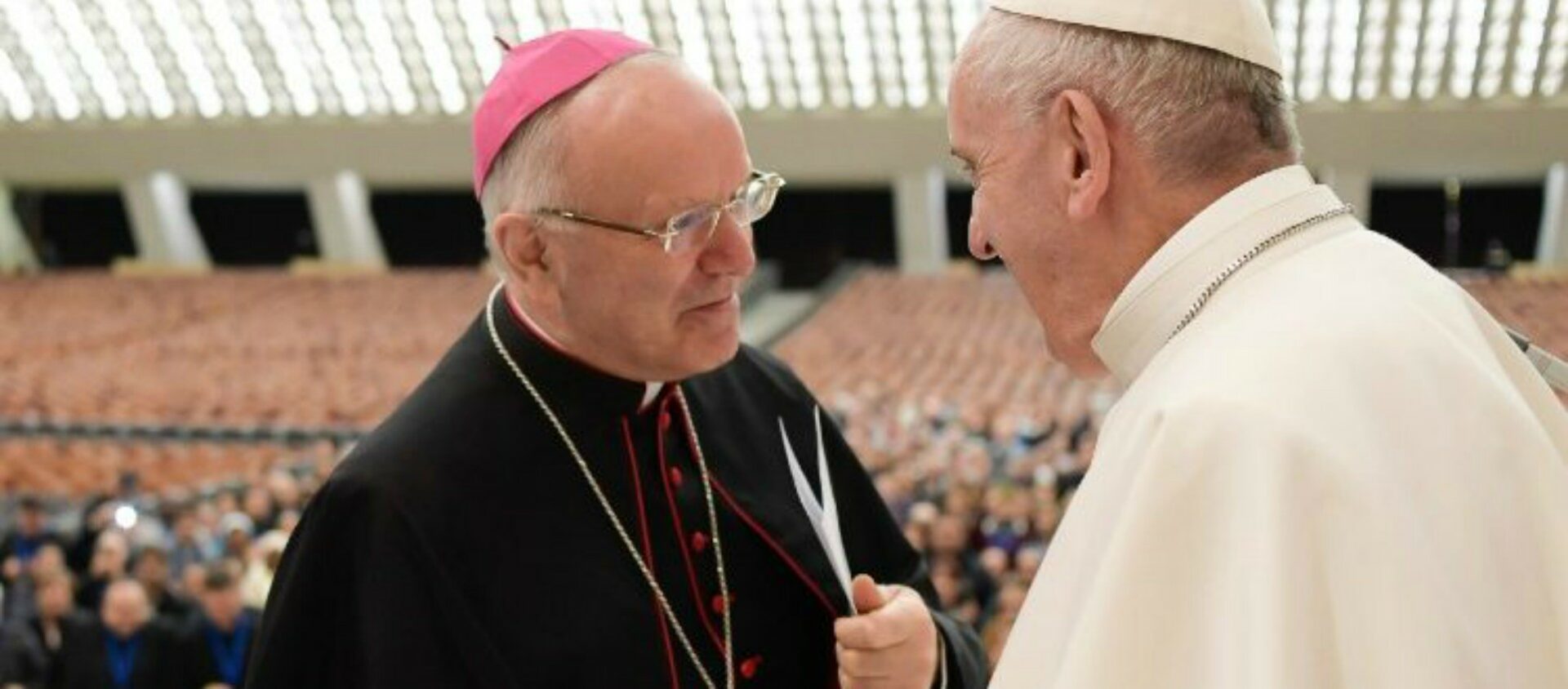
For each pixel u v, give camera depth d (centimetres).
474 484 157
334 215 2125
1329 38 1627
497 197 154
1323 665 102
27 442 1165
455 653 151
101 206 2395
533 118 148
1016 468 901
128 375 1574
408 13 1806
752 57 1783
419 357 1686
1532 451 115
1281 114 132
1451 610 105
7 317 1950
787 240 2258
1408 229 2028
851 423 1154
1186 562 109
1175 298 128
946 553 710
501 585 155
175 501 857
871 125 1838
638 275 146
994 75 135
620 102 144
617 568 163
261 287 2094
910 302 1883
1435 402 115
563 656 156
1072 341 140
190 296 2048
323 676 155
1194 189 130
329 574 154
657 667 162
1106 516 118
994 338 1669
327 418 1331
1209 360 119
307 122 1947
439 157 1966
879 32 1747
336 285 2083
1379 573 104
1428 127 1666
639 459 168
